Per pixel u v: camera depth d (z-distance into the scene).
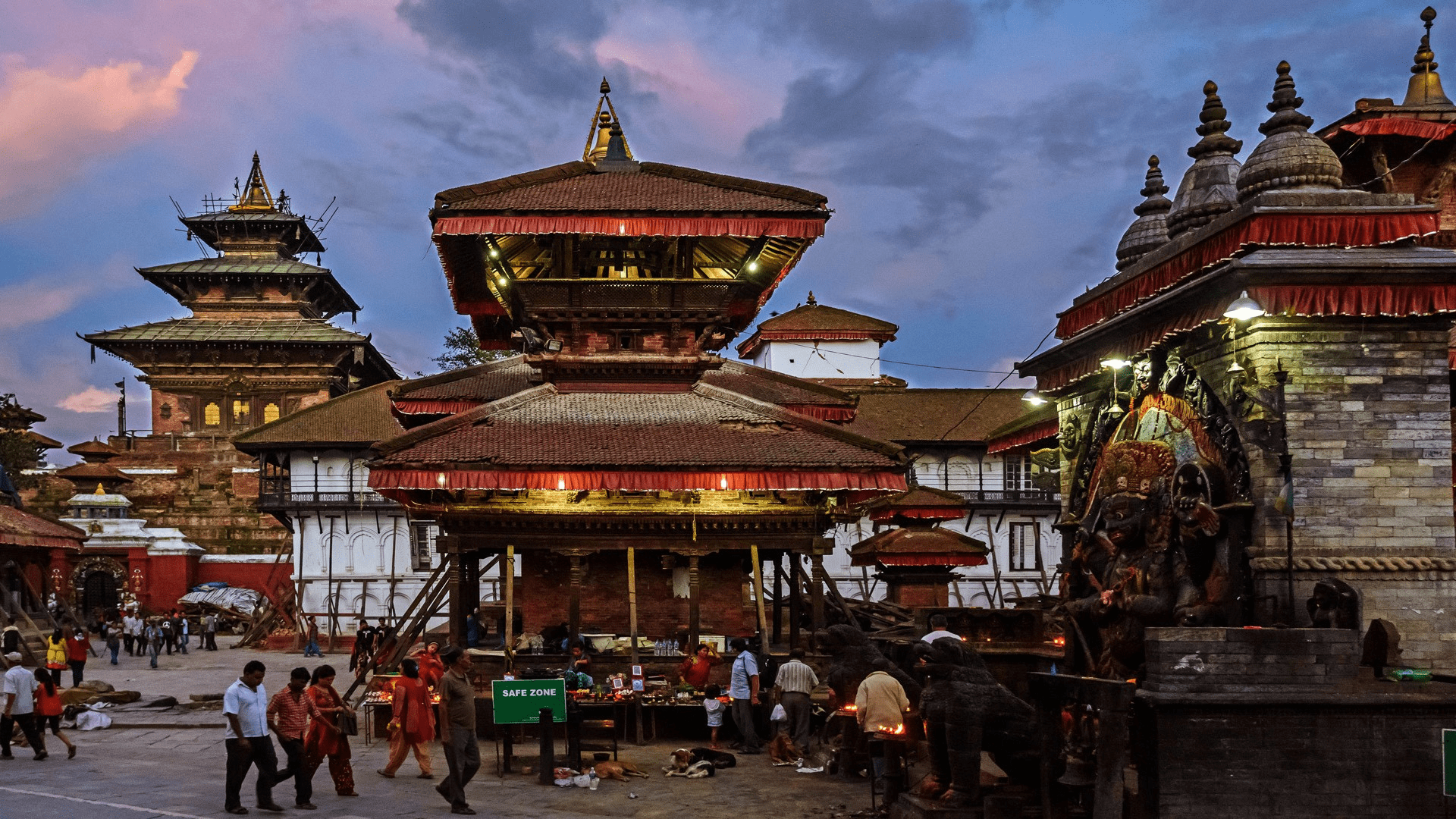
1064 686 13.67
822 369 73.06
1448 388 15.23
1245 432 15.38
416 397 30.61
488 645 26.66
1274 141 16.38
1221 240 15.95
